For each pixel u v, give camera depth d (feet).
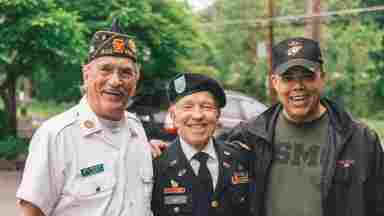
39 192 8.47
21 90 91.09
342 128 9.84
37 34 33.01
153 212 9.82
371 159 9.71
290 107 10.07
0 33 32.89
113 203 8.62
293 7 109.91
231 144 10.35
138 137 9.32
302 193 9.84
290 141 10.19
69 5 37.11
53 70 38.29
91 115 8.87
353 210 9.57
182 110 9.96
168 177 9.81
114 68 8.88
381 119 92.53
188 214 9.70
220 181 9.87
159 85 39.70
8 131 40.01
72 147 8.64
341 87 93.04
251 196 10.12
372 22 92.17
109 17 36.70
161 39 39.50
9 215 24.57
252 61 104.78
